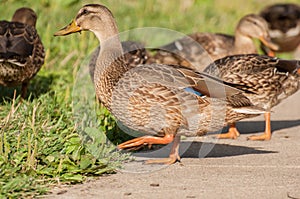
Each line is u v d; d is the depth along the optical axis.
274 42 21.27
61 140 11.17
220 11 24.66
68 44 18.19
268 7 21.61
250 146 12.66
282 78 13.34
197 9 24.36
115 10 22.00
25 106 12.87
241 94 11.73
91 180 10.25
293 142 13.00
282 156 11.85
